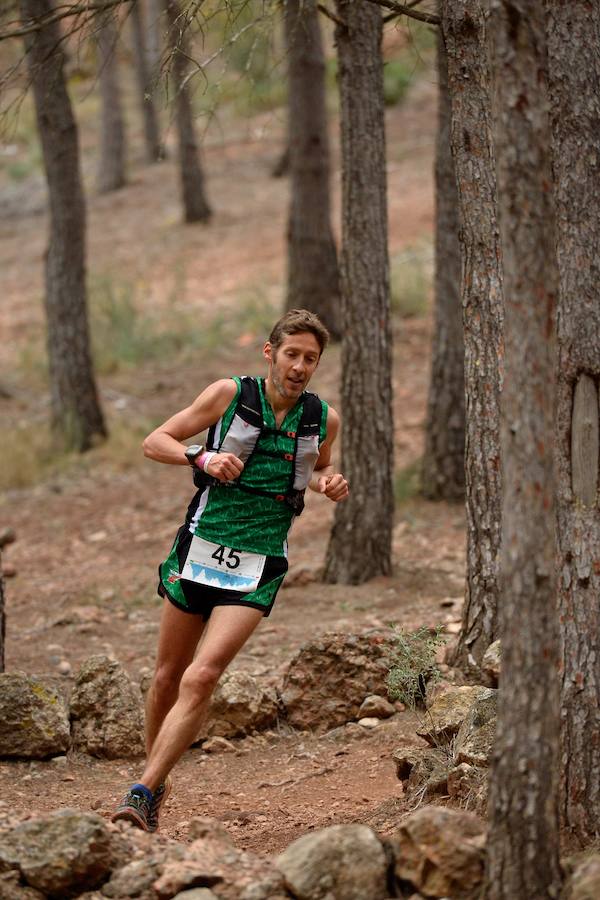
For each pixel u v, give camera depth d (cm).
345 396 1847
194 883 741
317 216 3334
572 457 786
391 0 1046
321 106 3266
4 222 6200
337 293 3391
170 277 4650
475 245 1171
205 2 1088
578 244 790
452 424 2312
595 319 781
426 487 2350
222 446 866
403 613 1666
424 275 3944
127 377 3575
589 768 777
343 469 1877
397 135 6178
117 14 1156
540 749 662
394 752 1122
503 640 670
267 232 5125
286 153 5962
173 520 2505
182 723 857
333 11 1783
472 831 738
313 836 754
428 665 1227
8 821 821
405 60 6706
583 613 780
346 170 1755
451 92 1107
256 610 868
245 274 4550
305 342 855
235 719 1290
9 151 7188
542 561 657
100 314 4009
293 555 2141
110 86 6284
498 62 662
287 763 1226
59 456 2991
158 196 6078
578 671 783
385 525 1881
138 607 1934
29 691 1223
